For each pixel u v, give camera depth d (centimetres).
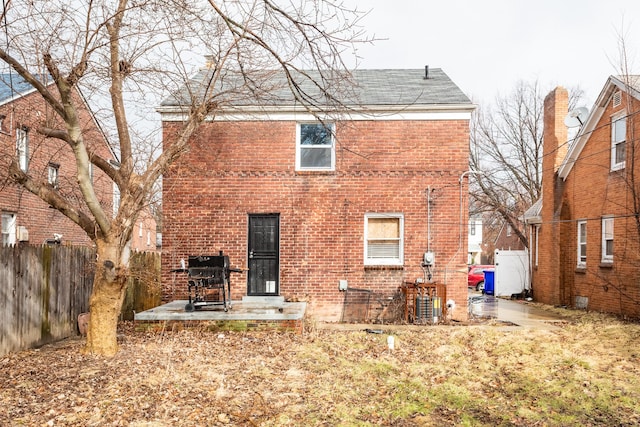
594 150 1454
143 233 2933
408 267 1198
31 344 825
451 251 1199
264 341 880
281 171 1206
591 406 579
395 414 536
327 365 721
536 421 529
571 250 1592
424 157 1205
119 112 761
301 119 1205
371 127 1209
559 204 1639
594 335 1000
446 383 655
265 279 1208
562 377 696
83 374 620
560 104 1667
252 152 1208
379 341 914
